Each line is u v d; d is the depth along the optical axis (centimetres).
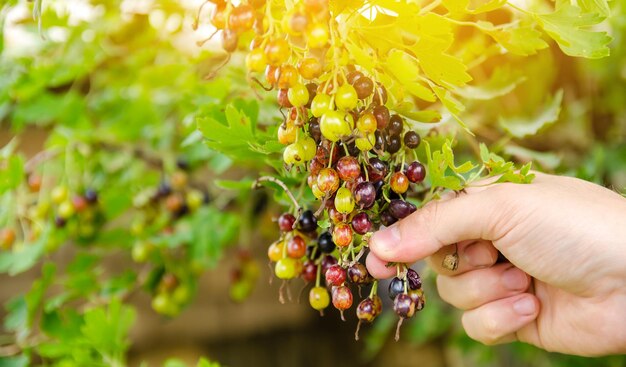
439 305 86
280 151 38
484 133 57
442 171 37
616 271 40
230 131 38
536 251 41
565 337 47
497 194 40
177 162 65
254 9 33
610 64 69
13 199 60
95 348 54
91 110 68
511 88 49
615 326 43
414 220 39
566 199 40
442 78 35
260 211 66
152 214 65
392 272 39
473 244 45
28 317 58
